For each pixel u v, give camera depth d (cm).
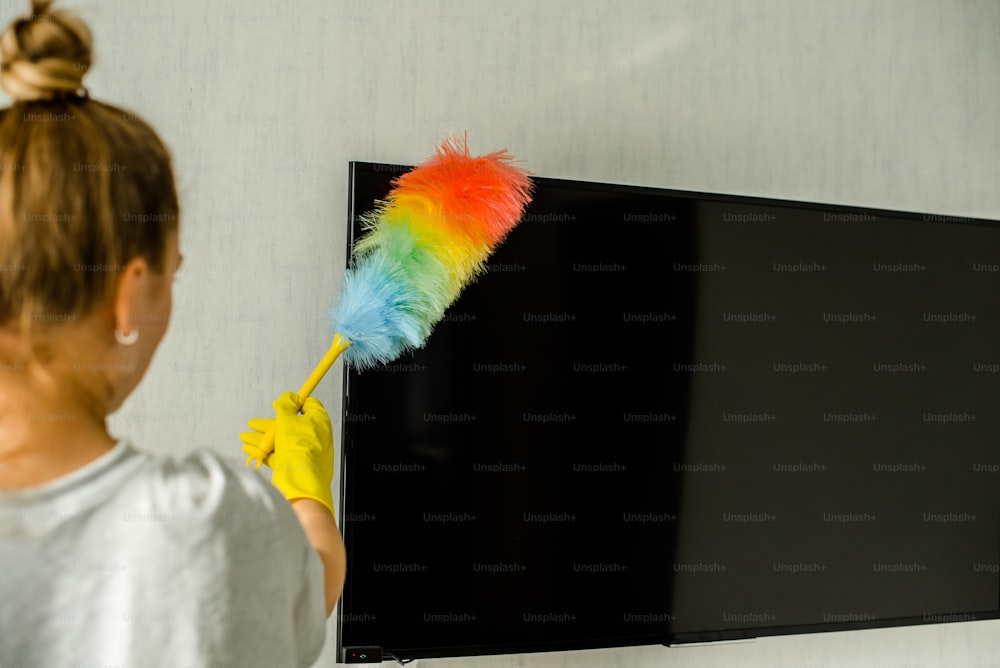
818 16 190
